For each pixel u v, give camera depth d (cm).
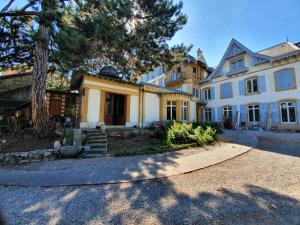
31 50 1334
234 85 2181
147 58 1194
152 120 1544
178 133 995
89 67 1459
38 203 363
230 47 2278
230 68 2262
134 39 976
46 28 896
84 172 554
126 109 1382
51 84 2339
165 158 720
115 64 1388
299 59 1641
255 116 1948
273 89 1805
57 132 951
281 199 369
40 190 428
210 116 2455
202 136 1006
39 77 924
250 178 493
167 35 1118
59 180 488
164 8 1045
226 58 2303
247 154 778
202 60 2808
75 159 734
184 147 900
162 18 1046
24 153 711
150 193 406
